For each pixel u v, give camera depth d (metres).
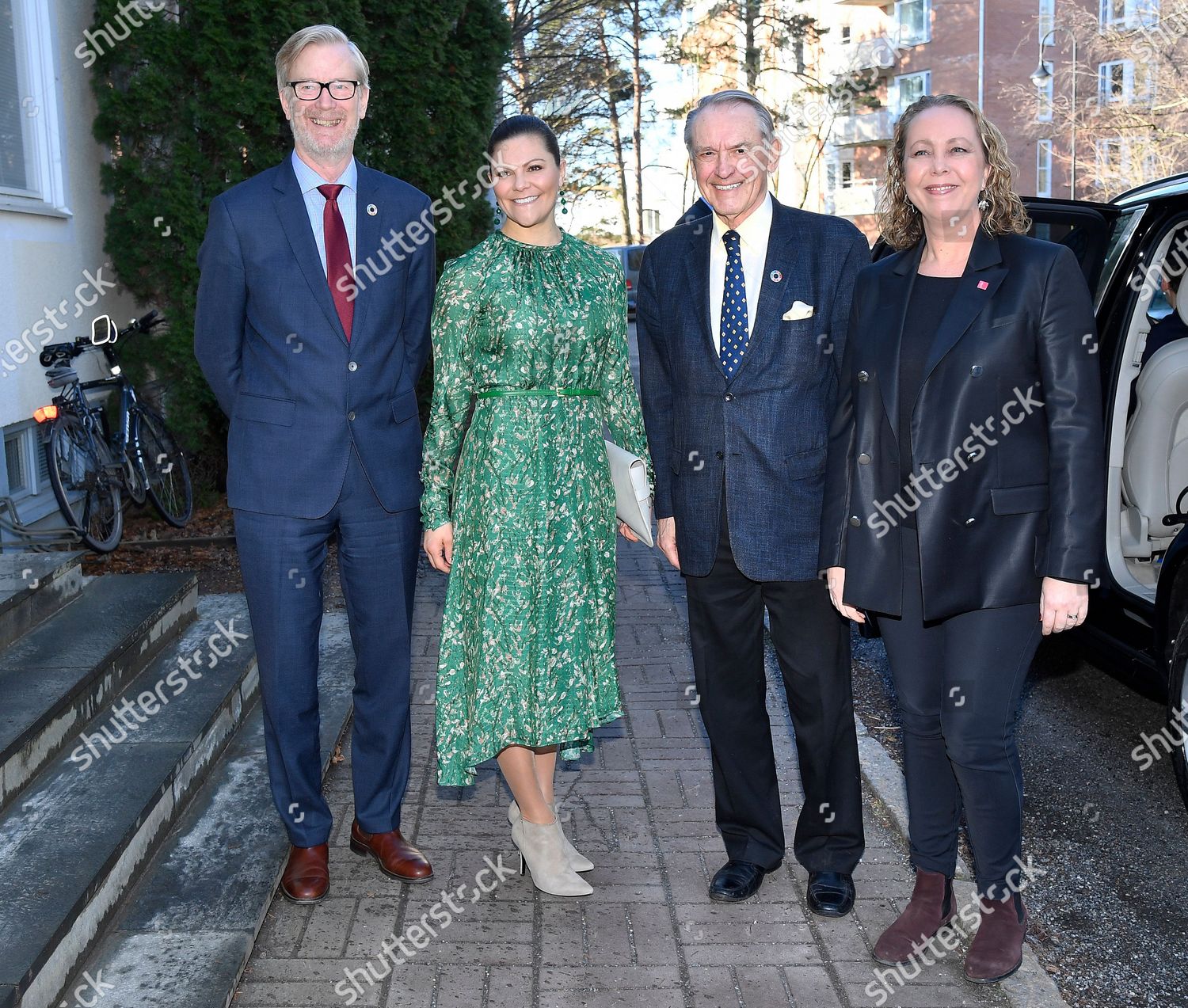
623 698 4.82
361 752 3.33
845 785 3.13
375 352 3.13
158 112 6.93
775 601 3.07
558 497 3.06
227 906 3.00
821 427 3.03
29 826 3.00
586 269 3.08
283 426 3.07
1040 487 2.66
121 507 6.98
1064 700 4.89
